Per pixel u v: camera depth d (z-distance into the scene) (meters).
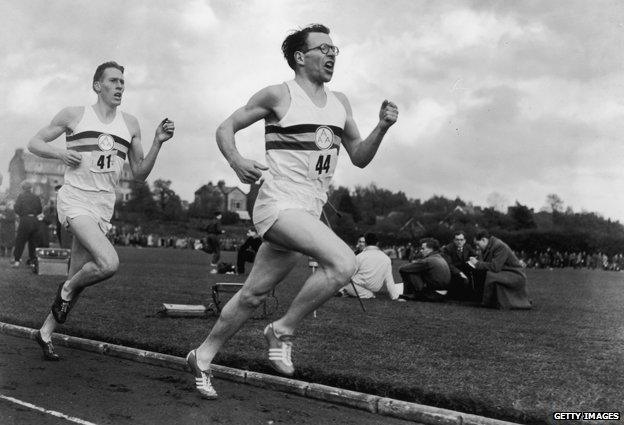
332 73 4.16
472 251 11.98
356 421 3.91
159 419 3.77
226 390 4.56
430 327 7.62
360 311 9.17
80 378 4.75
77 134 5.43
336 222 68.25
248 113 4.09
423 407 3.96
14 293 9.69
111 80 5.48
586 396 4.29
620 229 50.84
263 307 8.30
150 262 23.45
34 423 3.61
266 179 4.14
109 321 7.20
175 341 5.89
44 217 16.53
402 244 62.31
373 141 4.13
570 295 14.77
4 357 5.41
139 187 105.88
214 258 17.69
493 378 4.78
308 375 4.74
